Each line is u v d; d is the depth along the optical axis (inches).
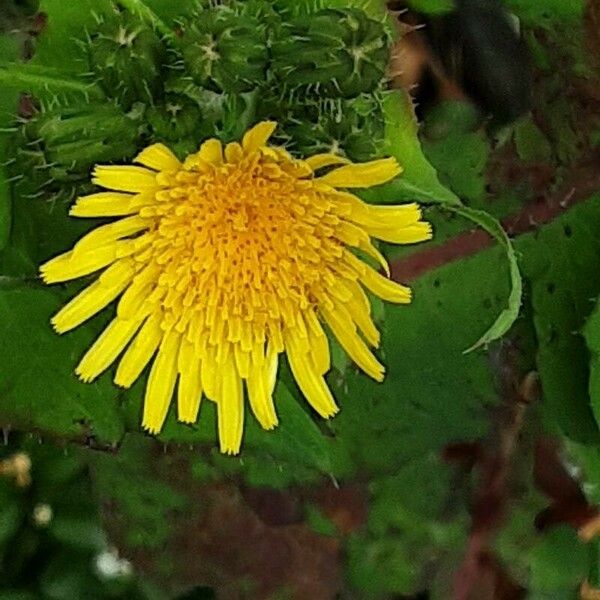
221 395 2.9
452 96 3.8
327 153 2.8
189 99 2.8
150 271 2.8
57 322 2.8
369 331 2.9
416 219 2.8
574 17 3.8
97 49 2.8
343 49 2.7
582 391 3.8
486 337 2.9
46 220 3.2
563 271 3.8
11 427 3.3
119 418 3.4
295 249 2.8
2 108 3.1
